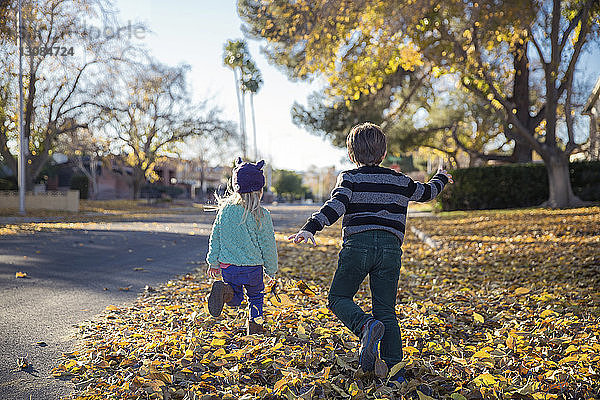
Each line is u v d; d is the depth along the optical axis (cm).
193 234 1711
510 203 2400
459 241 1244
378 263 330
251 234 406
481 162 4503
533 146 1958
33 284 711
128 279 765
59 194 3209
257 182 405
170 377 329
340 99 2781
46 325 489
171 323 474
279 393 312
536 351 395
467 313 531
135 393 311
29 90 2869
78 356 392
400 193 341
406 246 1227
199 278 768
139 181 4584
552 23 1606
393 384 323
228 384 330
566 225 1304
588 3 1505
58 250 1145
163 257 1052
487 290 662
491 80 1812
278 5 1362
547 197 2334
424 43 1417
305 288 493
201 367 355
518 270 788
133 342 417
